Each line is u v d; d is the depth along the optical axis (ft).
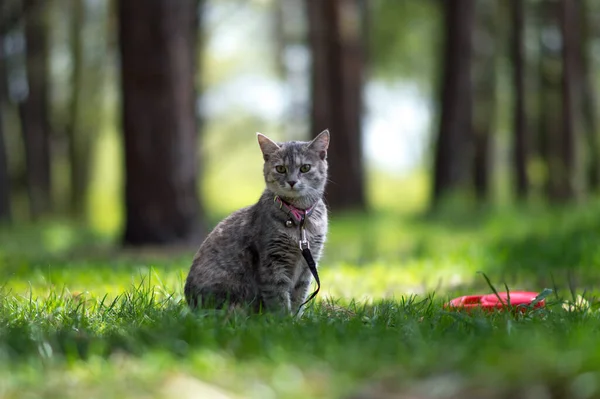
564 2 101.86
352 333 18.85
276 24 120.88
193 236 55.16
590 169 118.11
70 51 103.04
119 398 14.19
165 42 54.08
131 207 54.80
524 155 107.76
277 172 25.53
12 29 92.68
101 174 165.89
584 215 60.39
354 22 90.43
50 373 15.78
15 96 98.94
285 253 24.08
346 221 76.95
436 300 27.68
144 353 16.87
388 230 68.74
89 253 51.16
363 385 14.65
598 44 120.88
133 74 54.29
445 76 97.71
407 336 18.58
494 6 114.73
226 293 23.89
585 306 23.50
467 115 97.35
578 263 41.01
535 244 48.19
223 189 171.53
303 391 14.35
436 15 116.67
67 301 25.02
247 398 14.29
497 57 116.88
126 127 54.70
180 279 28.81
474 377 14.46
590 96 117.70
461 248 49.06
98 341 17.80
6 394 14.37
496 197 131.75
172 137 54.44
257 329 18.97
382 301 25.96
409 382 14.73
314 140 26.16
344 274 38.60
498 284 35.29
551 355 14.87
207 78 136.05
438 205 88.58
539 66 113.19
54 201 107.96
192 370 15.55
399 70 133.80
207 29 114.62
